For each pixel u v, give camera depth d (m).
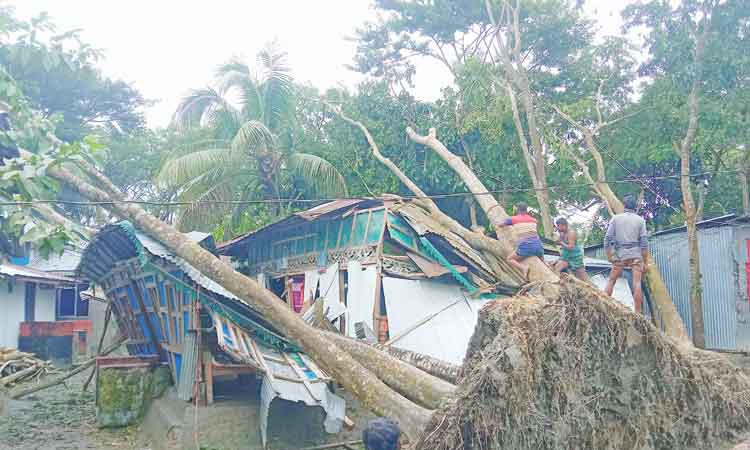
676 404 4.65
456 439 4.24
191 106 18.27
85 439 8.78
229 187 17.88
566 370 4.44
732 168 19.05
